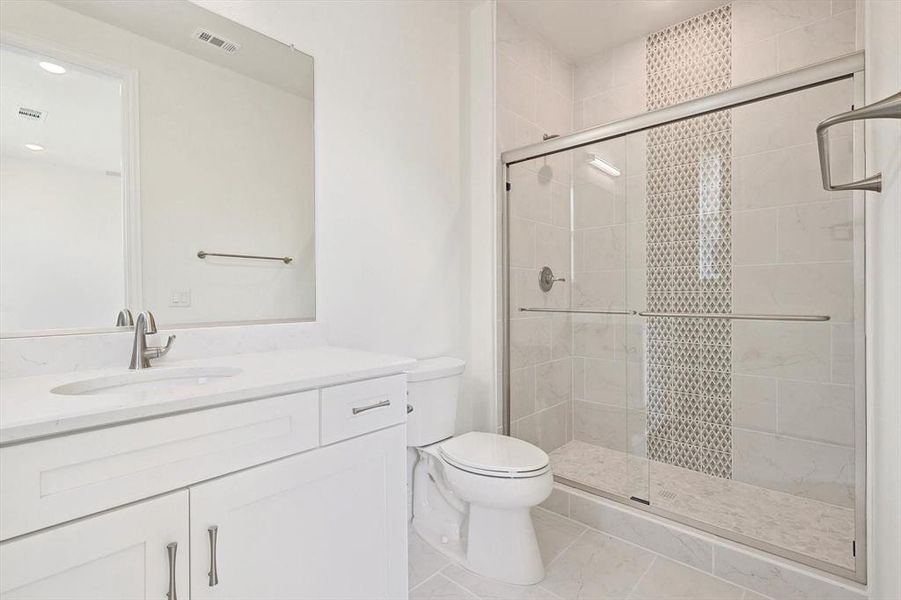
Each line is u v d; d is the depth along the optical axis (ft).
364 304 5.91
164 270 4.17
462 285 7.55
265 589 3.00
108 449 2.34
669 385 7.32
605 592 4.89
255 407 2.95
